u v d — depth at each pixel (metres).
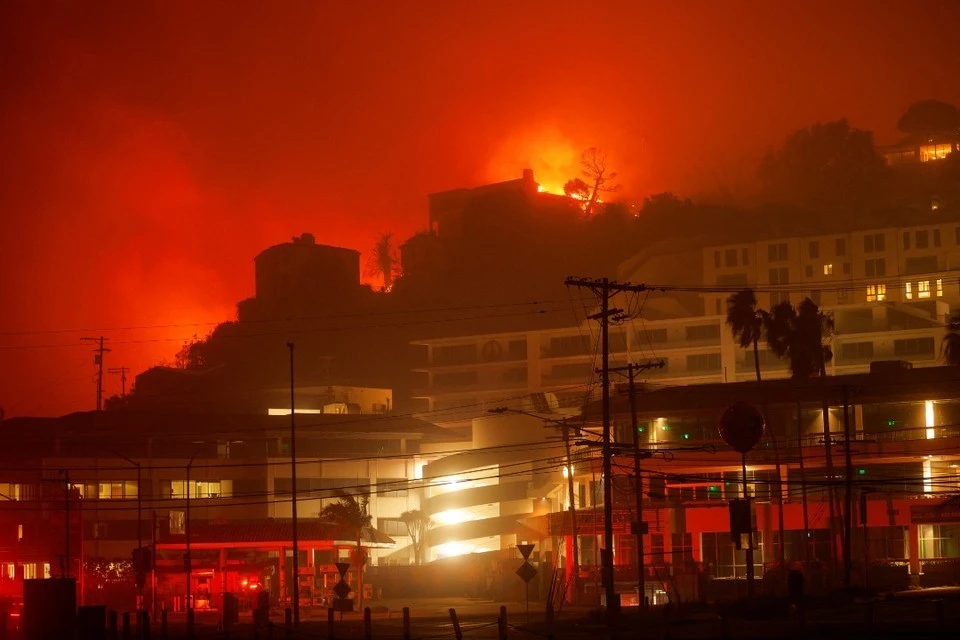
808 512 85.44
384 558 110.06
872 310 138.38
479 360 148.38
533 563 91.31
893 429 83.38
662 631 45.00
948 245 147.25
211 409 150.50
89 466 105.88
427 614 71.69
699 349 138.38
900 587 68.62
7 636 49.09
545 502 105.81
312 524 91.81
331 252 187.38
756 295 152.38
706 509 86.06
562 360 144.75
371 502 112.88
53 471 104.06
